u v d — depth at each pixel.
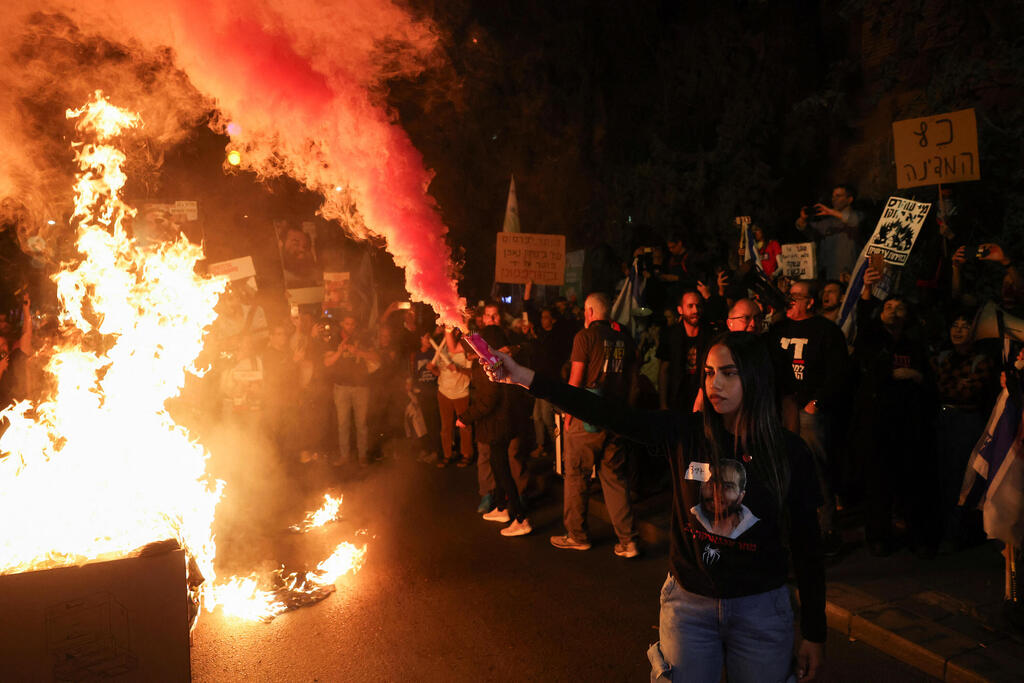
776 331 5.87
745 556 2.48
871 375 5.70
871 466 5.61
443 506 7.69
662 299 9.82
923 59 11.23
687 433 2.62
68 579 2.63
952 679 4.03
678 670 2.57
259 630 4.92
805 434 5.57
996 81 9.84
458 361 9.12
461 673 4.33
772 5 13.22
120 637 2.70
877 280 6.38
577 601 5.26
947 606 4.71
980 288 8.57
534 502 7.70
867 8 12.07
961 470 5.58
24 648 2.60
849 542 5.93
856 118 12.34
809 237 8.98
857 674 4.19
